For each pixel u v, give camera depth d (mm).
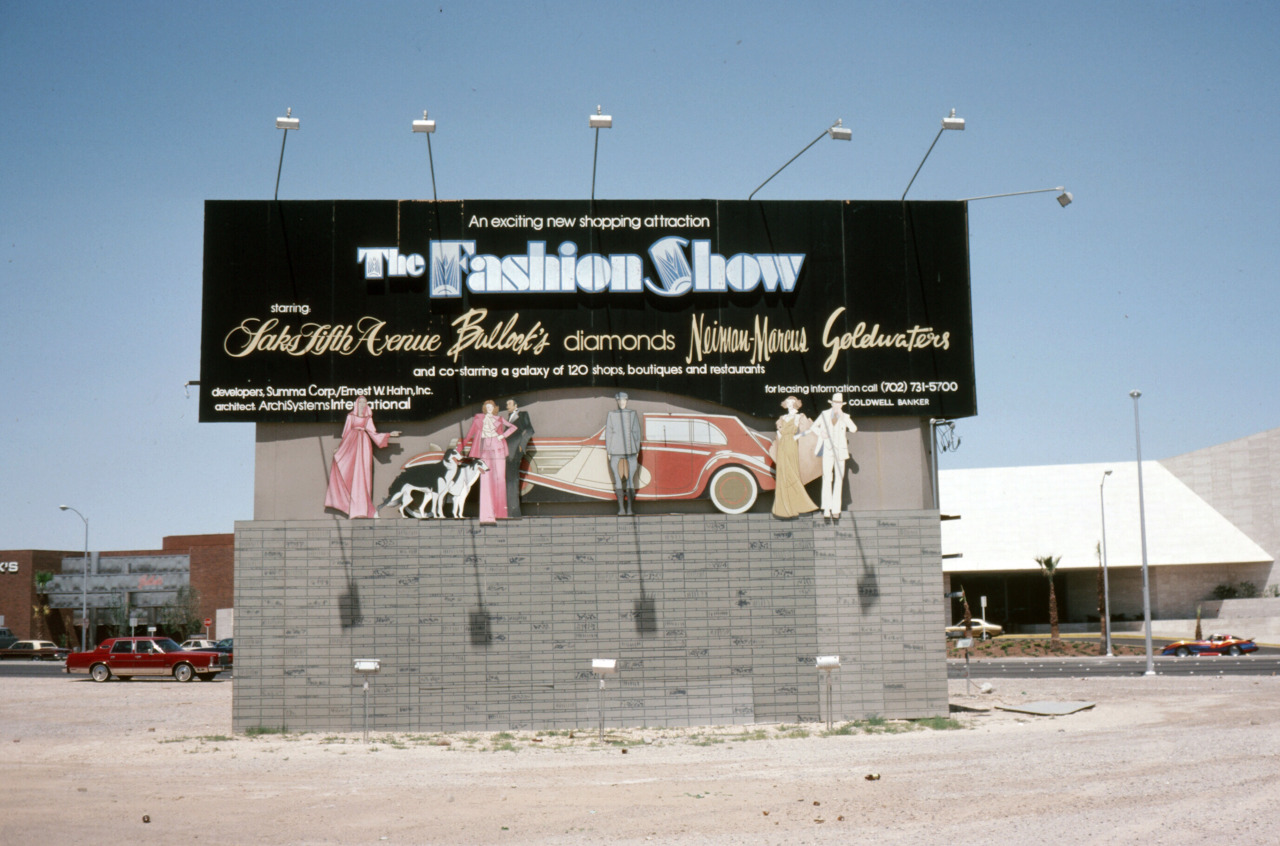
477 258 25094
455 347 24844
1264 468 77938
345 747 21062
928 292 25547
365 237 25078
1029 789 14250
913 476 25109
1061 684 34406
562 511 24750
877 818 12555
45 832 12188
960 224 25797
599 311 25141
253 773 17297
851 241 25641
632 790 15016
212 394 24453
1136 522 79812
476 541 24328
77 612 82500
